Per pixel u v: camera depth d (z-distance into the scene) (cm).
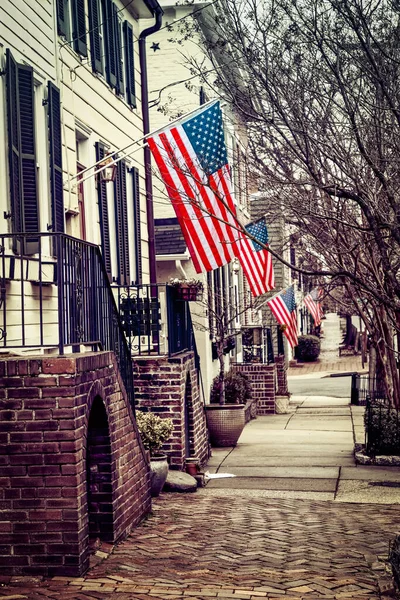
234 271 3061
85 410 903
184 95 2634
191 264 2302
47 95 1307
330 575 926
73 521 862
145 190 2036
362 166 1146
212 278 2434
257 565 963
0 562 866
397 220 1033
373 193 1109
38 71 1291
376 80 1059
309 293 3825
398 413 1756
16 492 864
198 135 1290
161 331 1819
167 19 2614
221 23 1246
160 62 2642
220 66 1238
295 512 1281
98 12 1697
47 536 863
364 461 1717
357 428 2347
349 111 1038
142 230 1989
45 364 862
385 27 1077
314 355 5741
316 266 2142
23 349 1147
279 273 4328
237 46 1150
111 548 1004
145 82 2061
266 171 1219
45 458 862
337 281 1991
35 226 1185
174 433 1510
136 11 2022
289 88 1115
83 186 1593
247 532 1133
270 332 3047
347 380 4334
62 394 862
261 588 862
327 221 1375
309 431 2297
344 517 1252
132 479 1123
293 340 2758
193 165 1214
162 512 1245
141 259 1936
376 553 1025
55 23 1399
